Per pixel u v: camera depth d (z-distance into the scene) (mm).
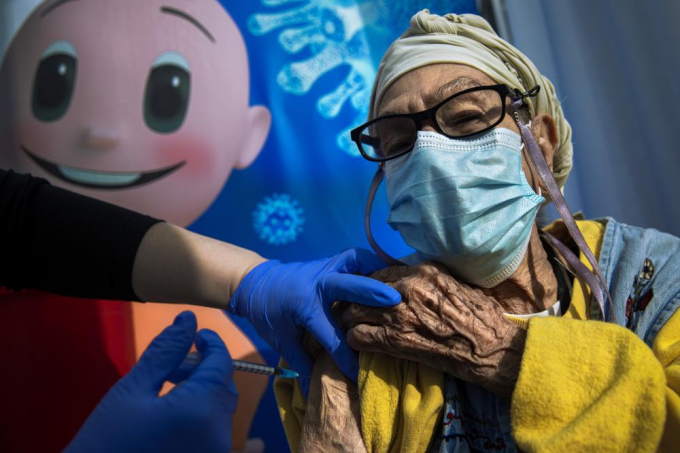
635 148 1711
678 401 723
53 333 1556
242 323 1653
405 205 1012
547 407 715
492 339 840
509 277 993
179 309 1630
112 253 1010
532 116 1098
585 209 1753
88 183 1546
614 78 1723
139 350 1605
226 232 1639
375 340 905
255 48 1655
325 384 962
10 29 1498
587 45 1735
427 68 1026
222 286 1059
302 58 1683
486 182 940
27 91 1513
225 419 792
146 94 1570
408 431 847
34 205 1016
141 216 1075
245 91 1649
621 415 663
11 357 1520
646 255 1016
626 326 937
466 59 1026
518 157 999
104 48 1542
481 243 925
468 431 892
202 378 799
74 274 1010
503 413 857
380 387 906
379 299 900
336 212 1689
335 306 1062
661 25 1664
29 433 1518
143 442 730
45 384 1541
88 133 1533
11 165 1509
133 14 1562
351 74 1701
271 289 1025
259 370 897
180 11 1594
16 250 1000
